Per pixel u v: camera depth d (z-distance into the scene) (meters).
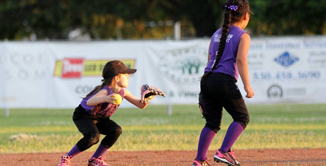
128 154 21.61
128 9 67.88
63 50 38.03
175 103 37.62
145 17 69.25
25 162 19.92
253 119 35.62
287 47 36.78
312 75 36.78
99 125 17.11
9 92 38.22
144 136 26.92
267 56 36.91
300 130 29.28
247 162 19.12
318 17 56.72
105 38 73.44
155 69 37.66
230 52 15.45
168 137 26.17
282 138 25.58
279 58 36.88
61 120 37.47
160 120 36.19
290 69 36.88
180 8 69.12
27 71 38.16
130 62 37.72
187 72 37.47
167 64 37.56
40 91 38.16
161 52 37.59
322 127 30.89
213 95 15.67
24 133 29.64
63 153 22.34
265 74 36.91
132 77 37.59
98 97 15.97
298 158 20.08
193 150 22.70
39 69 38.12
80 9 68.19
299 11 56.38
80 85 37.91
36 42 38.09
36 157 21.20
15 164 19.45
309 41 36.72
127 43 37.72
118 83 16.47
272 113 40.28
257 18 55.59
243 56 15.16
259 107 46.06
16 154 22.09
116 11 67.75
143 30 72.62
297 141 24.77
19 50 38.09
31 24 71.50
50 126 33.56
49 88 38.00
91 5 68.25
